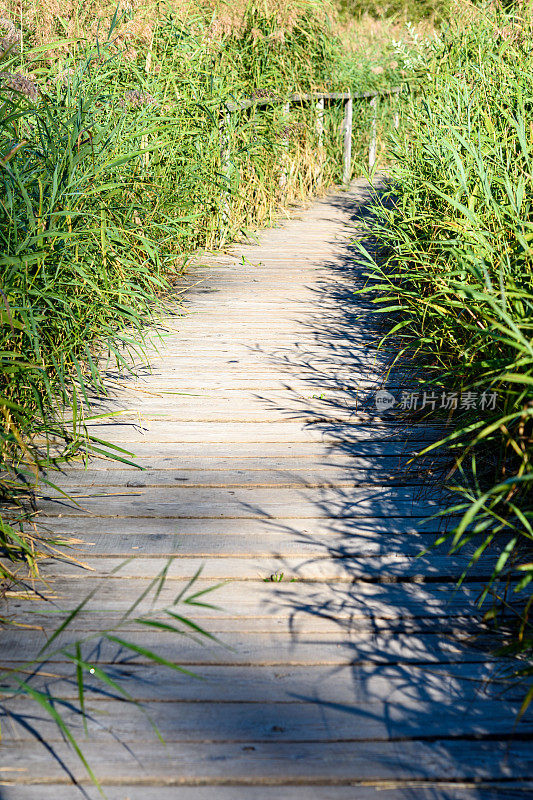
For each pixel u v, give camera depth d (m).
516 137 4.46
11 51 4.42
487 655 2.26
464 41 7.02
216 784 1.82
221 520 2.96
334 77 10.95
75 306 4.07
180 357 4.72
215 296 6.03
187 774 1.84
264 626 2.38
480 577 2.62
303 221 8.86
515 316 2.98
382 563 2.70
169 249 6.72
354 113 12.04
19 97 4.30
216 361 4.64
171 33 7.29
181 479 3.28
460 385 3.55
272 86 9.06
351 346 4.89
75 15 6.18
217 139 7.31
